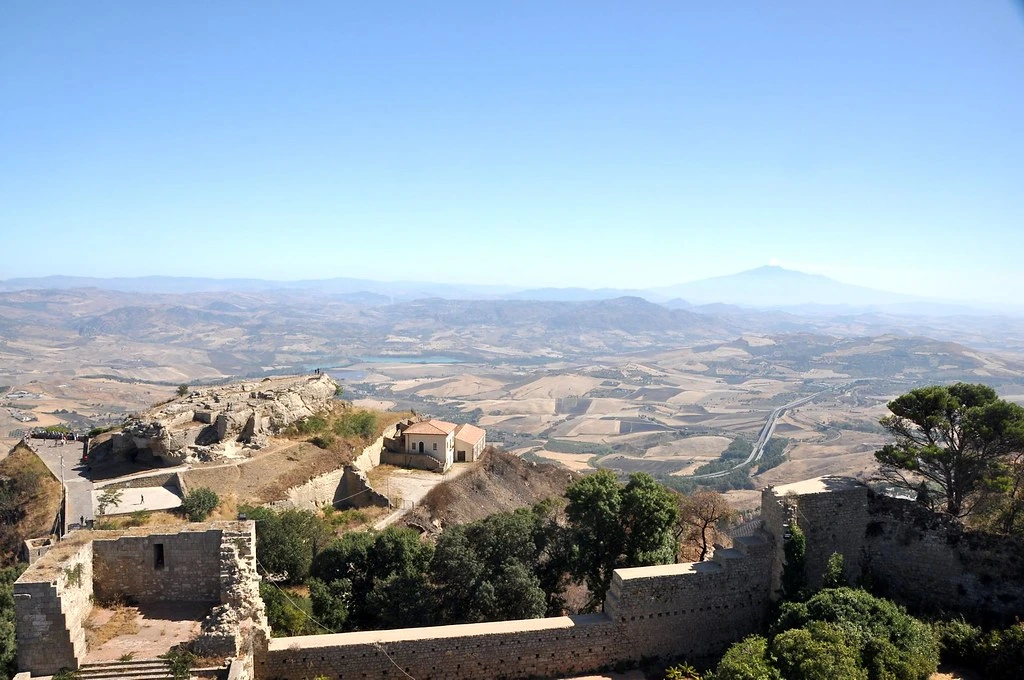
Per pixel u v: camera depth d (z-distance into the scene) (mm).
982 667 32531
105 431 83000
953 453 39500
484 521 47594
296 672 31969
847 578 38688
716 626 37438
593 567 44344
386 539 46875
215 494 60000
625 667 36062
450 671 33781
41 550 49000
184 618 29094
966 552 37250
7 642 30000
